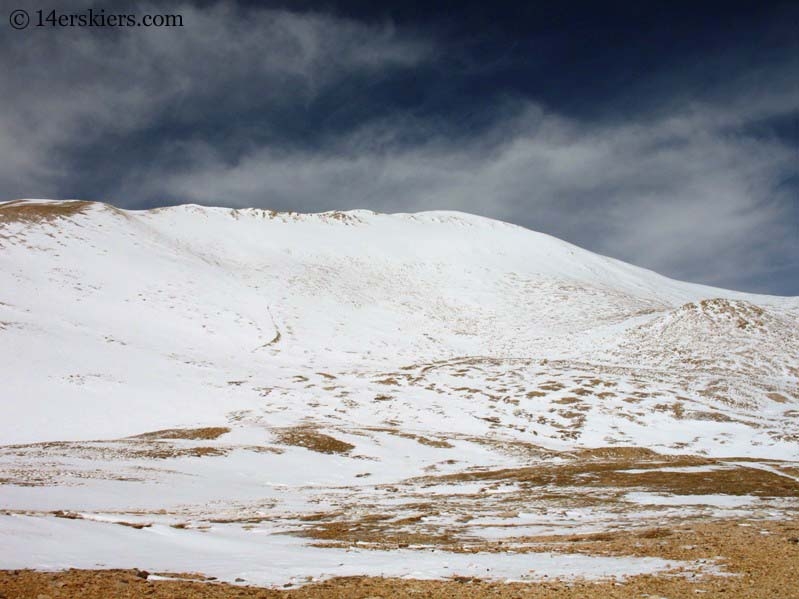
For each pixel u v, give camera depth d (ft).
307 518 64.85
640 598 31.81
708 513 66.59
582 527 58.80
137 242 358.64
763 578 36.11
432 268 428.56
